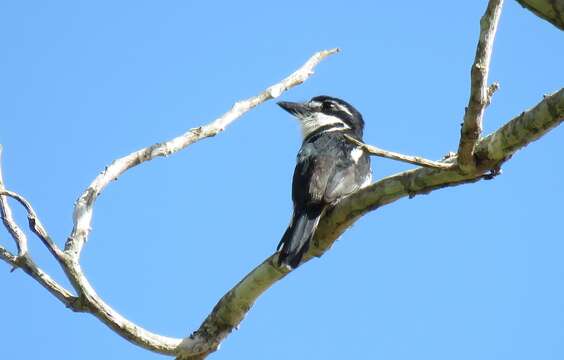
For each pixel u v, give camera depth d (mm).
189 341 10867
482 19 8250
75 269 9891
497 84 8703
